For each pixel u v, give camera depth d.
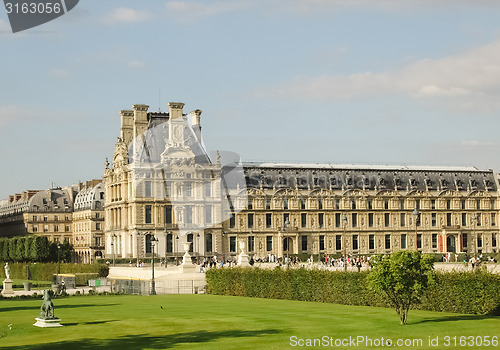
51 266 190.75
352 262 179.12
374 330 64.88
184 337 63.62
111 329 69.50
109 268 187.00
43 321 72.75
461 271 81.56
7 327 73.06
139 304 98.06
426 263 68.00
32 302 108.06
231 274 115.56
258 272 110.00
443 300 81.00
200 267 172.75
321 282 96.81
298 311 83.00
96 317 79.94
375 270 69.50
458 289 79.88
